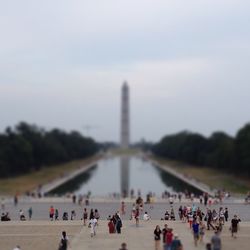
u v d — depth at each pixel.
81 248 86.75
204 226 104.12
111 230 100.50
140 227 108.19
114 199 194.25
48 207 171.00
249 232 102.00
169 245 76.56
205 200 168.75
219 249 72.25
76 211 159.12
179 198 183.38
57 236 100.81
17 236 101.06
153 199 178.62
